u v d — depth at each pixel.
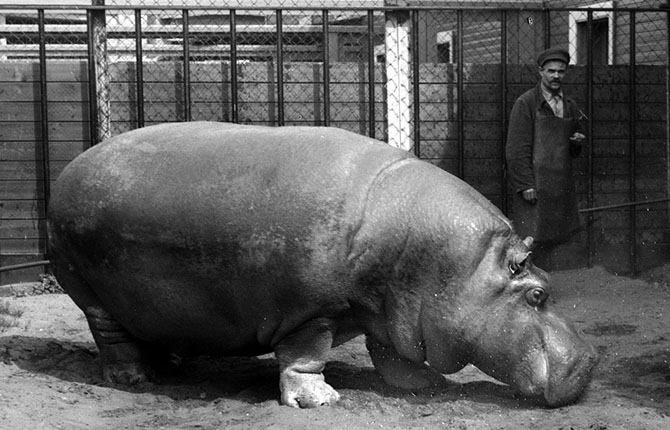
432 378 7.97
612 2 17.19
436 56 20.36
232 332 7.67
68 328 10.75
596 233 14.83
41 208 13.59
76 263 8.04
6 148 13.51
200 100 13.68
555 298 12.45
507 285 7.26
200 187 7.40
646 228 14.98
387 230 7.22
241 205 7.26
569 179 12.80
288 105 13.88
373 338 7.87
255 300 7.37
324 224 7.11
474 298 7.20
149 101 13.57
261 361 9.27
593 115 14.73
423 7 13.53
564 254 14.59
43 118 13.15
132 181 7.65
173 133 7.91
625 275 14.43
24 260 13.53
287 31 15.97
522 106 12.69
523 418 7.09
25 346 9.52
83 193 7.84
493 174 14.46
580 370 7.26
